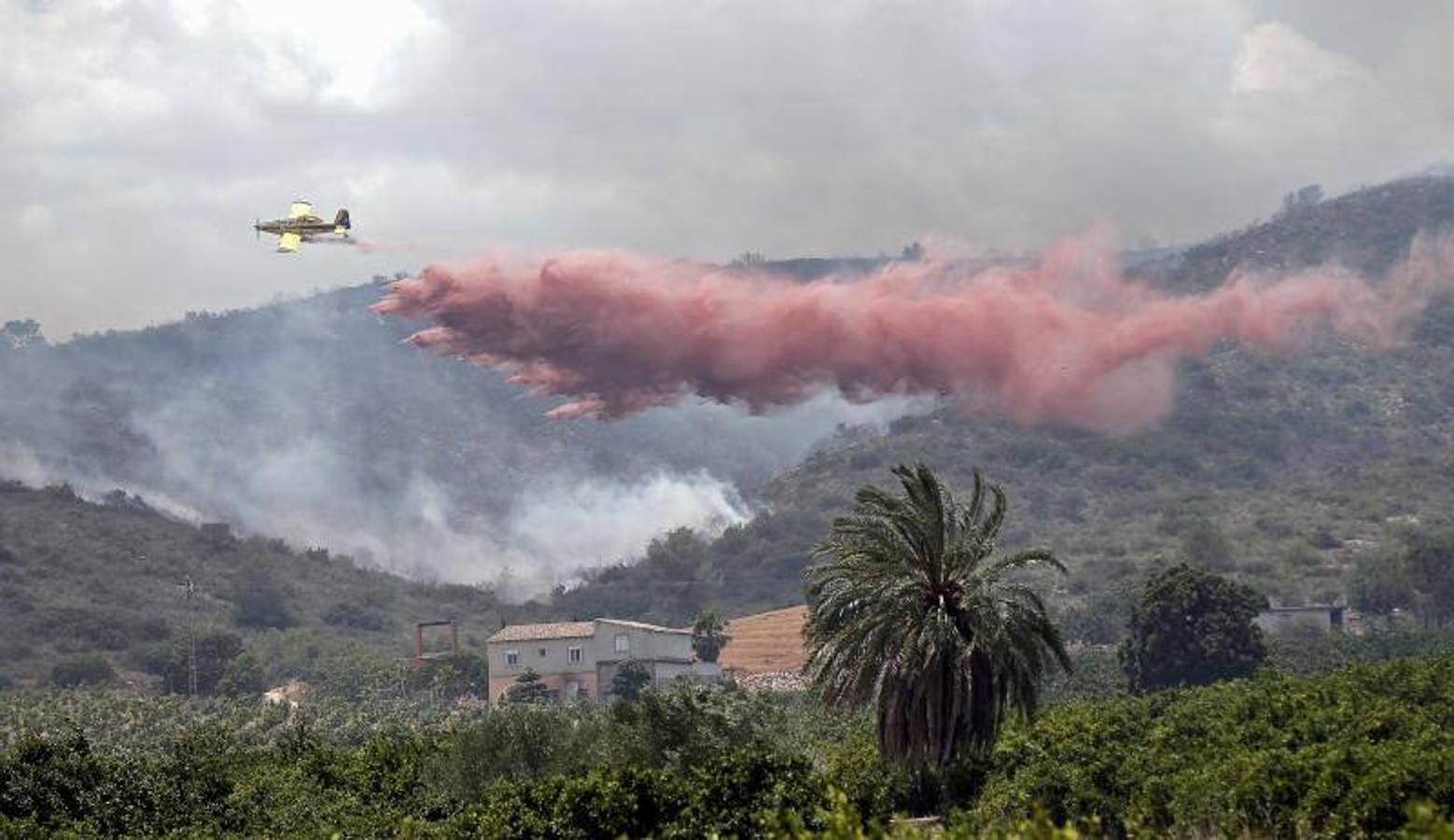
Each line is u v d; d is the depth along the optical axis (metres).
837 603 81.75
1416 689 92.00
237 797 81.44
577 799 68.81
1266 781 70.12
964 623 80.62
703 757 82.81
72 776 79.50
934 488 81.12
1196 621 140.88
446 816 80.19
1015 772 82.75
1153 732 88.19
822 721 118.50
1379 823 64.69
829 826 37.75
